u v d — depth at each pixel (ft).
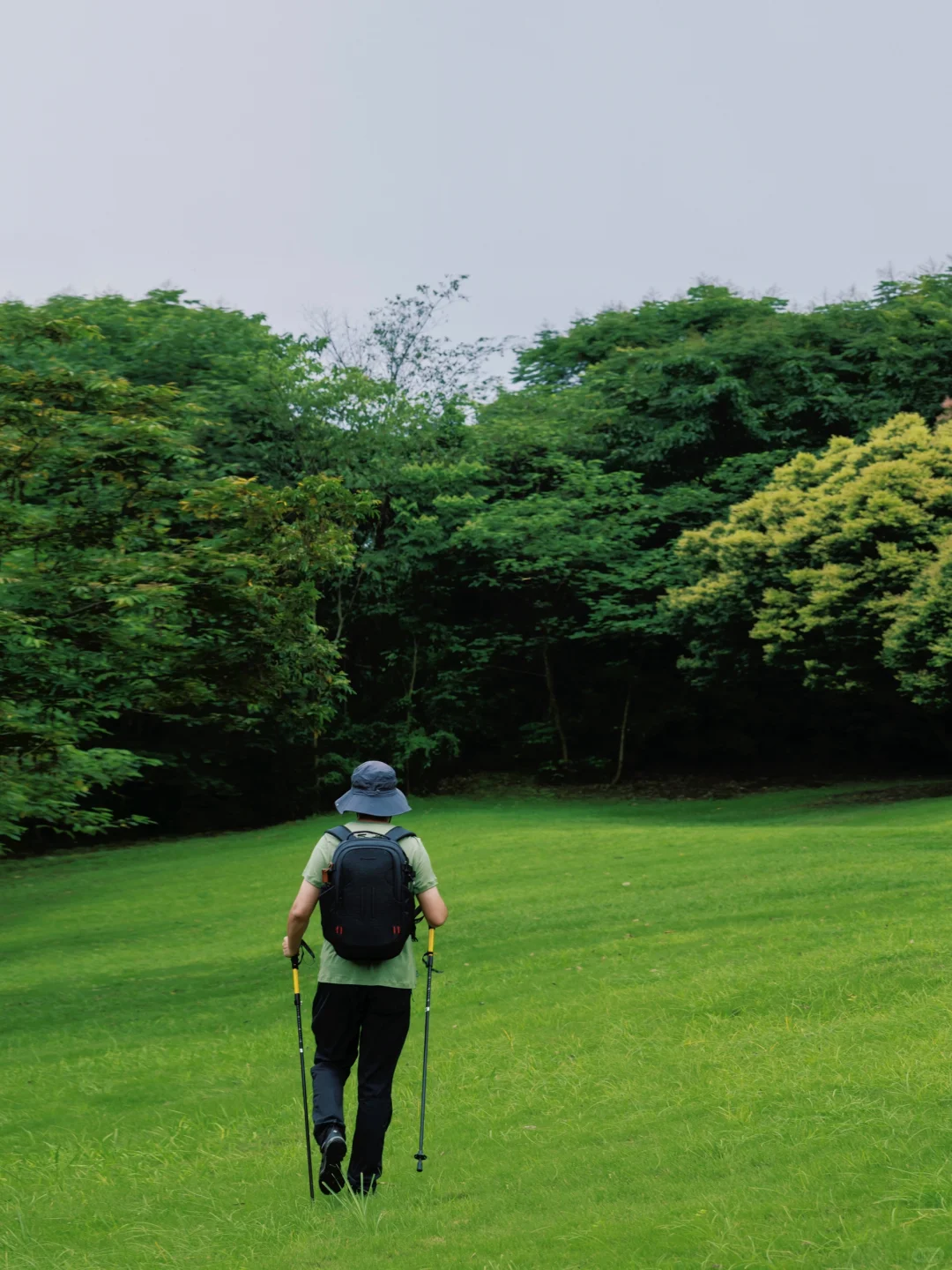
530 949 41.86
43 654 45.68
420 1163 17.19
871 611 78.07
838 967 29.73
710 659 95.96
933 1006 24.26
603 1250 13.14
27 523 45.11
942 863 47.93
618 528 107.34
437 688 115.85
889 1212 13.00
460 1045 29.12
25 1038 37.96
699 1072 22.26
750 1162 15.99
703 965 34.17
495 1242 14.08
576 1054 26.27
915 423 84.33
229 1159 21.86
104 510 46.91
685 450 113.60
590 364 127.03
